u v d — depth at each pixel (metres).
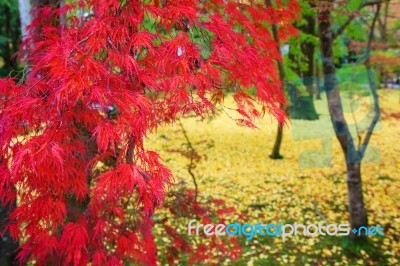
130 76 1.83
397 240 4.40
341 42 8.08
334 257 4.14
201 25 1.93
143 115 1.66
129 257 2.43
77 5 2.46
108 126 1.64
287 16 2.89
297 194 5.80
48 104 1.72
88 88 1.57
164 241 4.37
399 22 7.73
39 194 1.93
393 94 10.57
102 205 2.14
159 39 1.89
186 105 1.83
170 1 1.90
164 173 1.75
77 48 1.68
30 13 2.79
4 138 1.67
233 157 7.48
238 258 4.11
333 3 3.80
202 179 6.38
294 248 4.32
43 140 1.65
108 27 1.69
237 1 2.53
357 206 4.36
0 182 1.83
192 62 1.85
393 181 6.15
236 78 2.08
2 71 7.30
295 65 8.27
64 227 1.94
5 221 2.96
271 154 7.45
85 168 1.94
